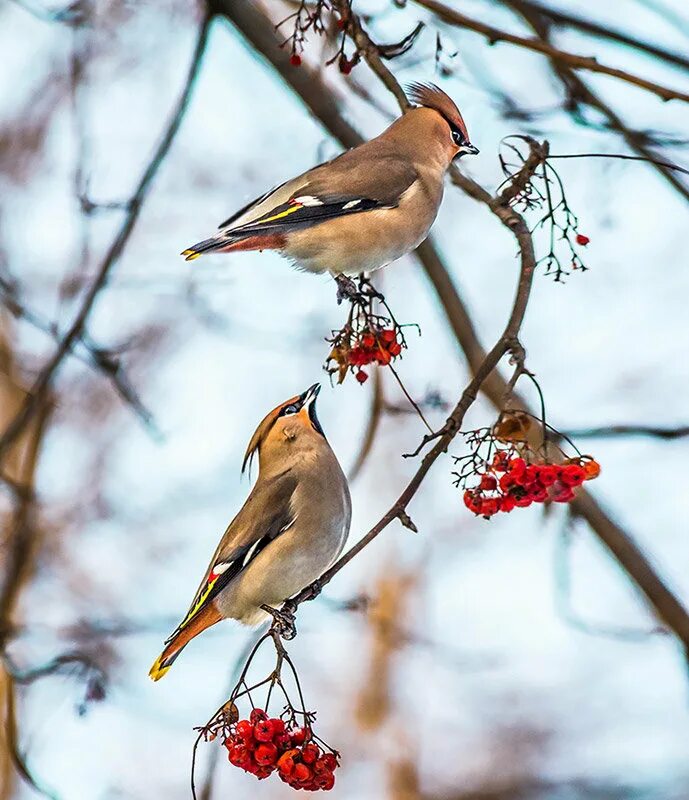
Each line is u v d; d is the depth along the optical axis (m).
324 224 10.68
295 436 11.13
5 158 16.86
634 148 11.53
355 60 10.69
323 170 11.06
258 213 10.91
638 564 11.48
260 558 10.66
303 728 8.45
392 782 18.73
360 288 9.43
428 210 11.09
